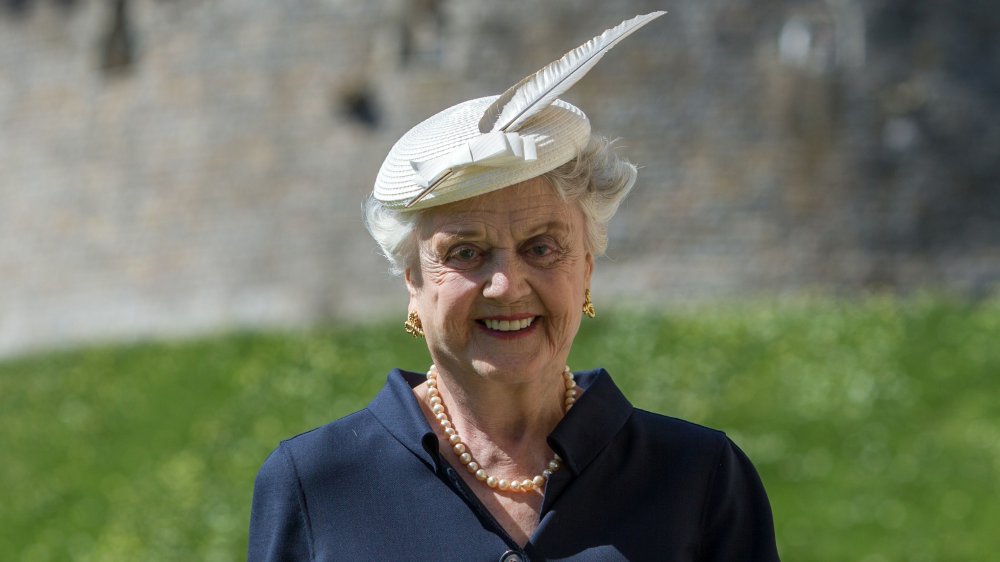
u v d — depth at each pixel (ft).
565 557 15.72
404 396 16.66
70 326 109.81
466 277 15.87
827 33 99.96
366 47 103.40
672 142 100.63
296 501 16.34
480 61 101.24
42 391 85.15
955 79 100.48
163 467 65.46
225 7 106.73
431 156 15.79
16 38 113.29
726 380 73.20
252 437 68.95
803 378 72.74
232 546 55.11
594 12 100.37
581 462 16.08
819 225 99.96
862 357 76.23
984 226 100.27
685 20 100.48
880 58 100.01
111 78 110.22
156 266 107.76
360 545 15.93
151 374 84.79
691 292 99.35
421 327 17.20
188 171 107.34
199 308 105.81
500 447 16.55
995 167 100.53
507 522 16.08
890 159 100.27
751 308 92.68
